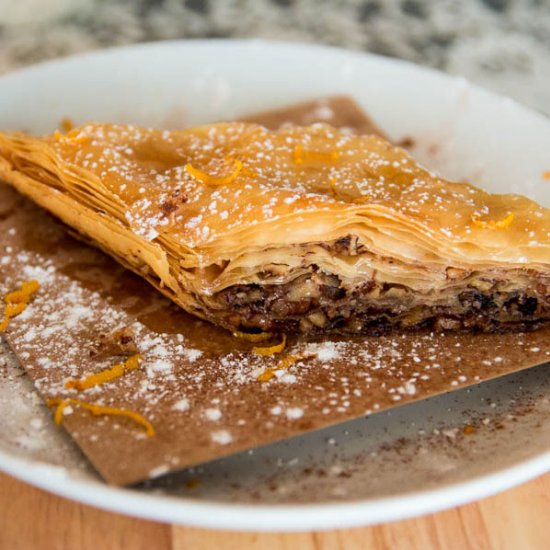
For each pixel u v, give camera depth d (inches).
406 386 9.6
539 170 11.7
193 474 8.8
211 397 9.4
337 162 10.8
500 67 15.1
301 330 10.4
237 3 16.6
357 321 10.4
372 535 8.8
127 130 11.0
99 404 9.3
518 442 9.1
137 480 8.6
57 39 15.1
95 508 8.9
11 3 15.9
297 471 8.9
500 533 8.9
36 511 8.8
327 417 9.2
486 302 10.3
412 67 12.7
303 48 12.9
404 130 12.4
